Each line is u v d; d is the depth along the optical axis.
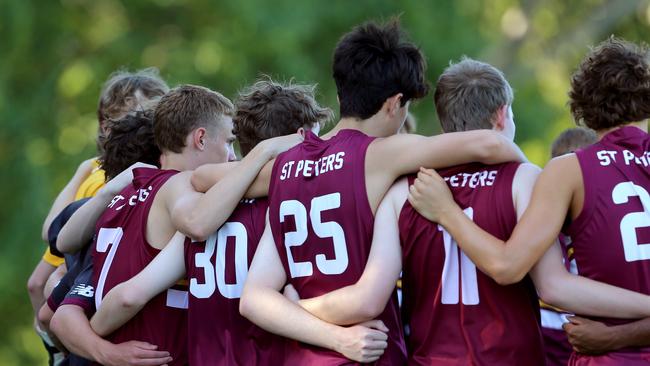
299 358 13.07
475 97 13.32
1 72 46.72
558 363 16.31
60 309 15.13
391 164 12.85
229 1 44.62
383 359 12.84
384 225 12.84
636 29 54.69
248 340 13.88
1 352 47.53
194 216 13.84
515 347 12.45
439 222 12.56
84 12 49.69
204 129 15.21
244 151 15.18
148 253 14.69
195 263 14.23
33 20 47.62
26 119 47.34
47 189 46.81
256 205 14.12
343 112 13.43
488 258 12.17
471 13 48.91
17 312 47.50
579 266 12.68
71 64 48.91
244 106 15.11
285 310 12.90
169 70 44.38
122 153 16.50
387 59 13.17
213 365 13.91
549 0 54.62
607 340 12.31
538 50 54.03
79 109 48.00
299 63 43.25
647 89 12.77
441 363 12.62
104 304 14.38
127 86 19.02
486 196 12.56
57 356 18.08
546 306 16.56
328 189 13.01
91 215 15.77
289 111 14.93
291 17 43.91
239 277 13.93
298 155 13.52
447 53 45.41
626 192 12.46
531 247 12.12
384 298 12.52
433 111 46.34
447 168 12.88
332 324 12.71
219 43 44.47
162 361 14.47
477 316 12.55
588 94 13.04
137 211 14.94
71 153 47.16
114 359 14.40
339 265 12.90
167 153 15.43
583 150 12.73
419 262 12.80
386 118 13.29
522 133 47.25
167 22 48.81
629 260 12.38
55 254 16.98
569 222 12.77
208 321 14.08
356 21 45.06
